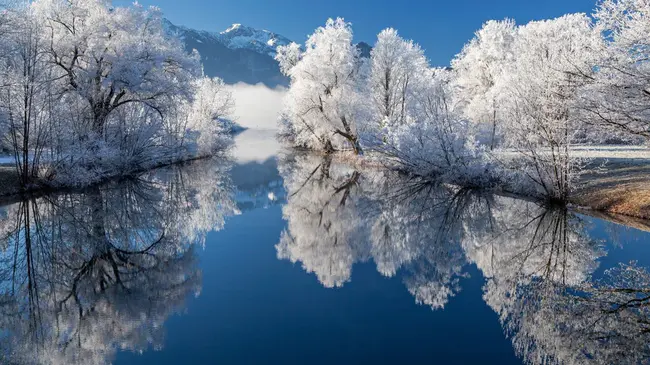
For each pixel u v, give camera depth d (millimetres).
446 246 13773
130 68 23656
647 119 11188
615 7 11883
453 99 32500
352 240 14828
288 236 15320
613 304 8719
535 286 9969
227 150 51469
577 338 7383
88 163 23250
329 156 45844
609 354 6789
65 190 21641
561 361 6562
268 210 20391
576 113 12789
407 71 37188
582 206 16984
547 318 8227
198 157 45125
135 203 20469
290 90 43594
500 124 27125
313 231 16141
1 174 20766
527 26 34812
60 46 22500
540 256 12102
